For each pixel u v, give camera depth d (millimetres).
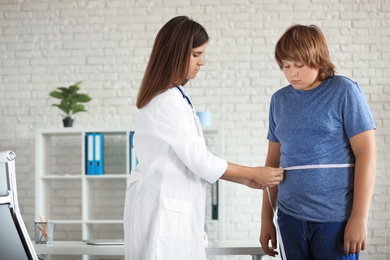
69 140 5391
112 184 5340
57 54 5418
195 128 2393
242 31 5293
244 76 5285
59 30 5426
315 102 2172
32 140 5398
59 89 5039
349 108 2121
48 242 2979
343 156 2160
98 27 5398
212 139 5270
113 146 5352
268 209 2439
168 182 2357
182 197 2363
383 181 5160
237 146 5262
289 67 2158
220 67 5297
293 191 2215
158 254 2287
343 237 2143
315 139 2160
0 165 1882
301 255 2217
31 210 5371
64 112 5352
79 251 2797
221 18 5309
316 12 5277
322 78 2188
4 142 5418
